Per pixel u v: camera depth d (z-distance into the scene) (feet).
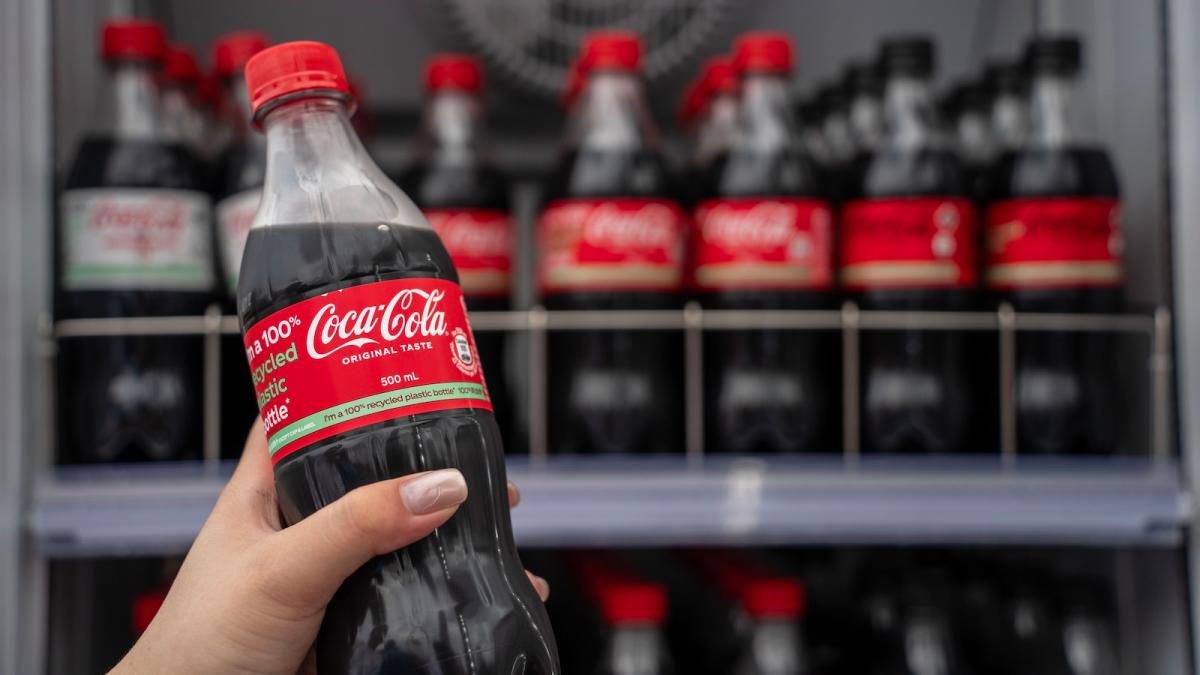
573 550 2.79
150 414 2.40
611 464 2.37
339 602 1.64
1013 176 2.52
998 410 2.55
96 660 2.58
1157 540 2.29
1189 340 2.33
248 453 1.75
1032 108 2.56
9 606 2.18
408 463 1.57
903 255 2.47
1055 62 2.54
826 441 2.61
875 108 2.79
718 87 2.68
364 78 2.96
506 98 2.94
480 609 1.62
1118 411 2.61
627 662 2.47
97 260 2.37
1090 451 2.49
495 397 2.60
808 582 2.94
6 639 2.18
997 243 2.53
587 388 2.51
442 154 2.62
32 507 2.20
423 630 1.62
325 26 2.95
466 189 2.58
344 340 1.57
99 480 2.23
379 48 2.96
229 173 2.52
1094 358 2.50
